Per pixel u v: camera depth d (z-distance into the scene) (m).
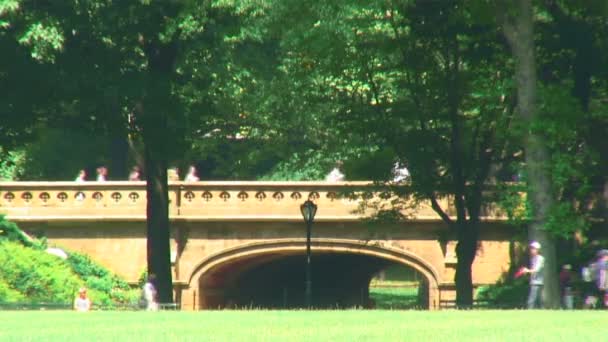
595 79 155.00
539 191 125.88
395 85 163.12
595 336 65.06
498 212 195.12
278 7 156.50
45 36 136.38
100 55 143.38
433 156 160.50
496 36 146.75
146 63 169.88
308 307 180.25
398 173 170.25
